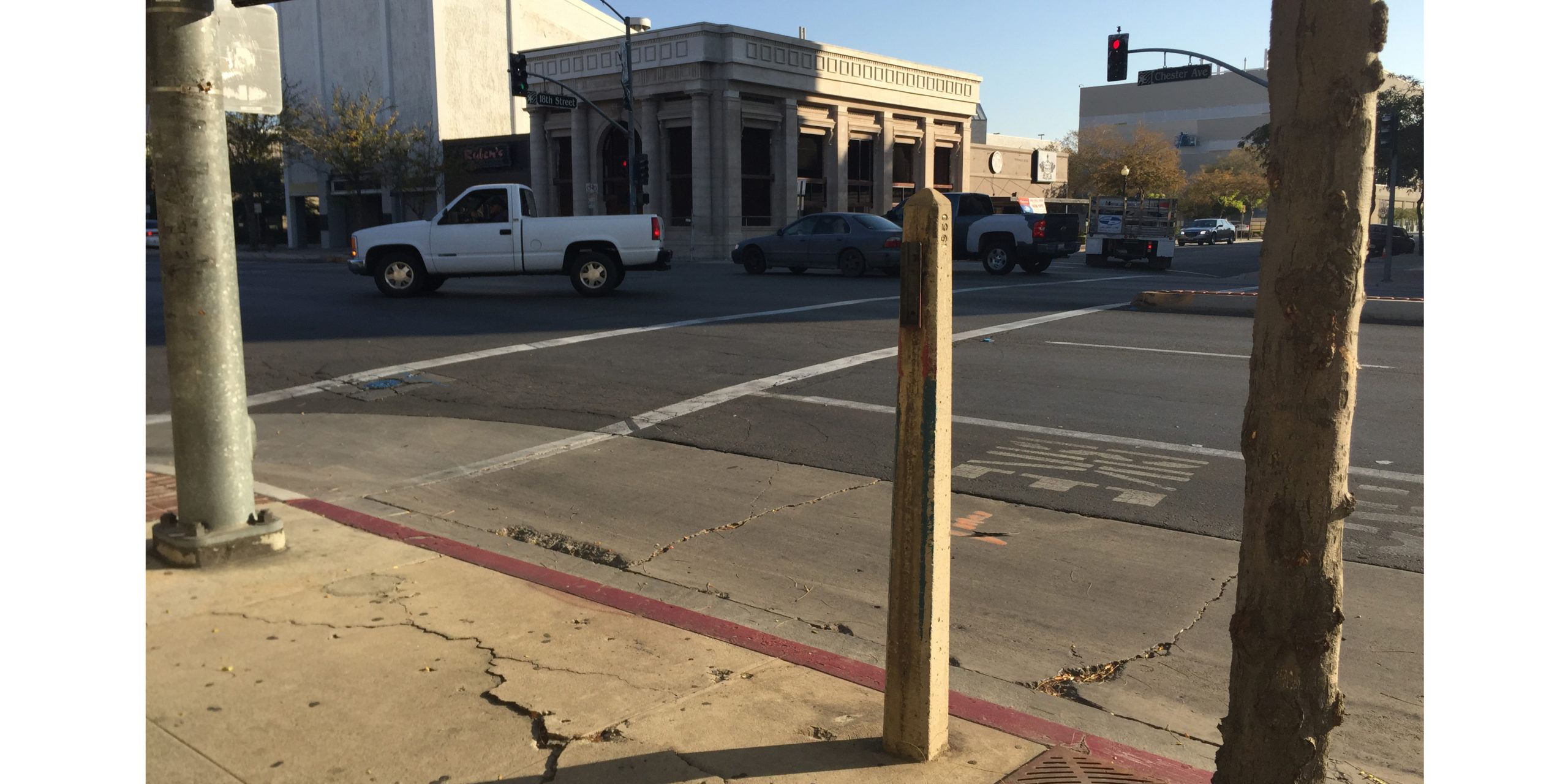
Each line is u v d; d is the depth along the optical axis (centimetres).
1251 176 8575
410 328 1354
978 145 4897
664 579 496
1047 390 950
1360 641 418
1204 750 333
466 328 1355
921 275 273
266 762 306
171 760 306
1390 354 1146
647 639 405
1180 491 634
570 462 718
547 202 4016
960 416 844
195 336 472
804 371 1044
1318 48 184
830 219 2327
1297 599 207
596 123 3797
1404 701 370
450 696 351
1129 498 619
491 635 405
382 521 563
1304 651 208
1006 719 344
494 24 4638
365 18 4578
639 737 323
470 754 312
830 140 3953
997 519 583
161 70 449
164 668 368
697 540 555
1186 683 387
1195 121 13100
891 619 307
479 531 557
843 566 514
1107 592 476
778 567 513
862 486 655
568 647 395
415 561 493
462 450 751
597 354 1148
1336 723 214
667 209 3725
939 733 312
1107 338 1280
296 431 812
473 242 1722
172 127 457
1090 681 389
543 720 334
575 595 452
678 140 3684
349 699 347
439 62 4397
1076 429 798
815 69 3788
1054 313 1566
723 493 641
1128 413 853
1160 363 1091
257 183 4750
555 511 606
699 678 369
